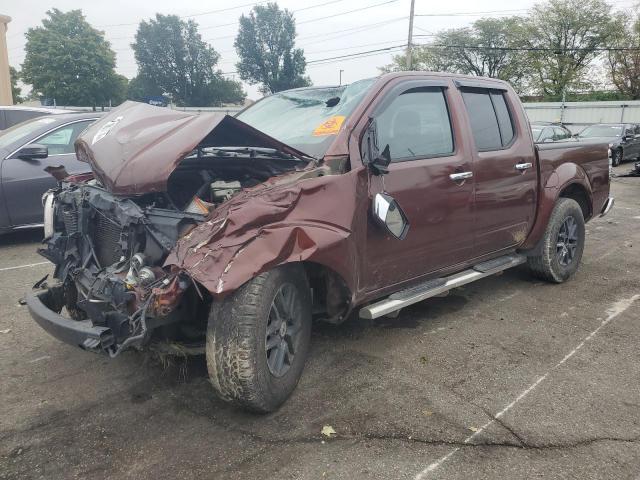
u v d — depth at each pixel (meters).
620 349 4.09
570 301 5.12
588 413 3.21
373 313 3.57
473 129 4.41
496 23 52.88
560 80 50.09
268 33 64.50
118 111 3.96
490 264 4.73
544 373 3.71
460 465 2.74
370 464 2.75
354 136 3.47
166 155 3.04
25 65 41.03
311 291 3.37
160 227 2.92
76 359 3.92
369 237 3.47
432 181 3.89
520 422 3.12
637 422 3.12
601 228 8.73
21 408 3.29
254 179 3.55
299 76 66.69
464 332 4.39
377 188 3.50
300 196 3.03
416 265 3.93
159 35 64.94
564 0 50.91
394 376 3.65
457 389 3.49
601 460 2.78
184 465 2.75
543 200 5.13
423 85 4.07
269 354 3.11
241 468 2.72
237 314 2.83
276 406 3.15
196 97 67.56
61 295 3.65
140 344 2.83
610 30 48.25
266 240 2.81
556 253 5.41
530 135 5.02
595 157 5.91
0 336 4.34
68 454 2.85
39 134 7.26
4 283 5.68
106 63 41.97
